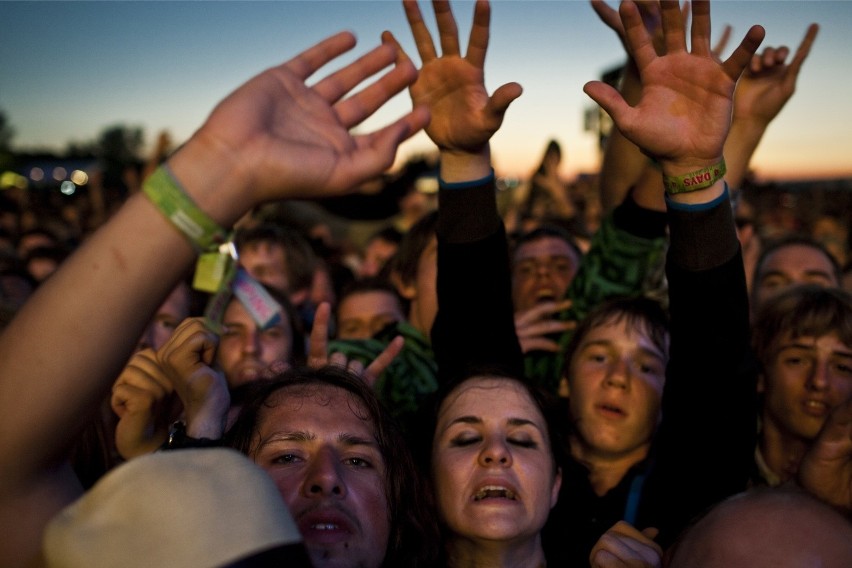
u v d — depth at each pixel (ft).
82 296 3.05
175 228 3.10
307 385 5.82
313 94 3.48
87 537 2.74
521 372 7.36
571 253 13.71
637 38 5.33
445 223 7.01
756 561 4.14
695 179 5.53
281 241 15.02
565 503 7.55
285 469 5.20
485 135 6.20
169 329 11.16
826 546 4.13
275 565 2.68
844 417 6.14
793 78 7.52
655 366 8.45
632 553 5.60
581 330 8.86
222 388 5.87
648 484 7.39
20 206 44.42
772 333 9.35
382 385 9.77
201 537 2.69
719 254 5.92
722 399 6.59
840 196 40.19
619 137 10.30
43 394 3.04
